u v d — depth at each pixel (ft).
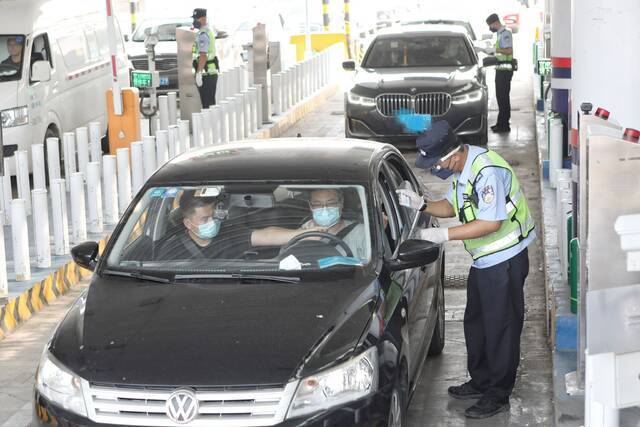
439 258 24.86
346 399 16.80
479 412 22.11
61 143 50.21
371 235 20.21
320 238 20.26
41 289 30.22
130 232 21.08
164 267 20.20
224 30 82.43
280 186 21.13
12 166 46.01
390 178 22.75
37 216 31.40
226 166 21.91
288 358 16.97
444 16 82.89
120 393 16.75
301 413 16.49
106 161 36.78
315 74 77.41
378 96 52.95
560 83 42.70
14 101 46.42
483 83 54.75
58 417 17.06
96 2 55.67
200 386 16.55
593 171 18.28
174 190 21.39
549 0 59.67
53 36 49.88
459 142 21.47
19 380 24.98
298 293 18.95
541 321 28.48
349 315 18.21
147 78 52.03
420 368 21.65
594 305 14.08
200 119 48.34
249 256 20.15
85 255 21.07
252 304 18.65
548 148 43.65
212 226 20.71
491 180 21.21
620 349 14.20
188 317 18.34
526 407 22.61
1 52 47.26
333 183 21.06
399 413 18.38
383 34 58.85
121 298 19.27
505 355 22.03
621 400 14.28
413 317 20.77
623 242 14.44
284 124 63.82
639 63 27.53
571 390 21.30
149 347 17.51
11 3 47.47
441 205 23.22
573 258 23.72
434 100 52.85
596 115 22.17
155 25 79.30
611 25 27.45
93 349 17.65
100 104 54.95
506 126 59.36
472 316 22.68
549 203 37.47
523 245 21.90
